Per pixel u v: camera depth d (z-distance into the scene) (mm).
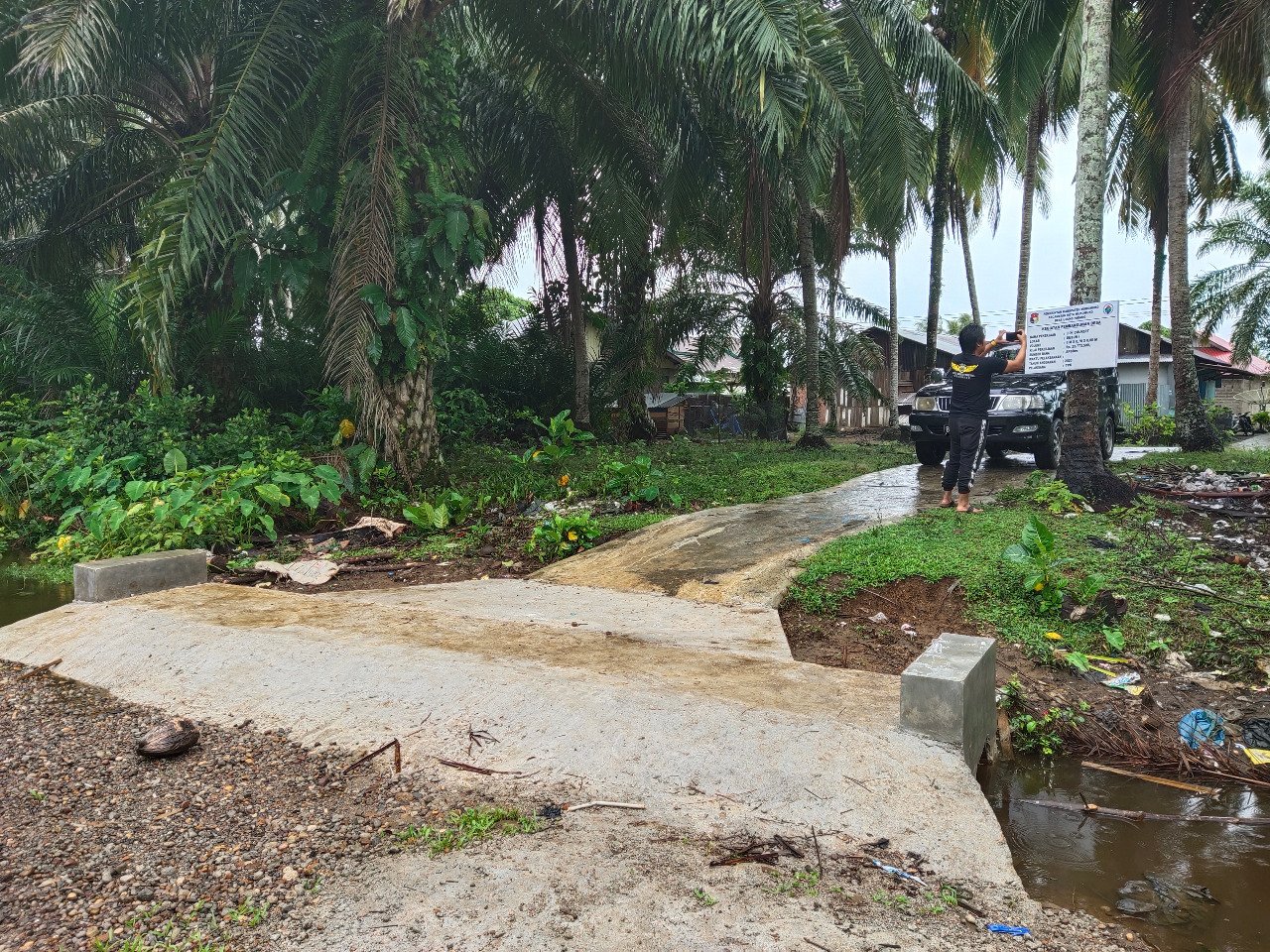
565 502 9875
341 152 9992
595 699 3773
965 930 2432
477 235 10469
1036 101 17250
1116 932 2559
